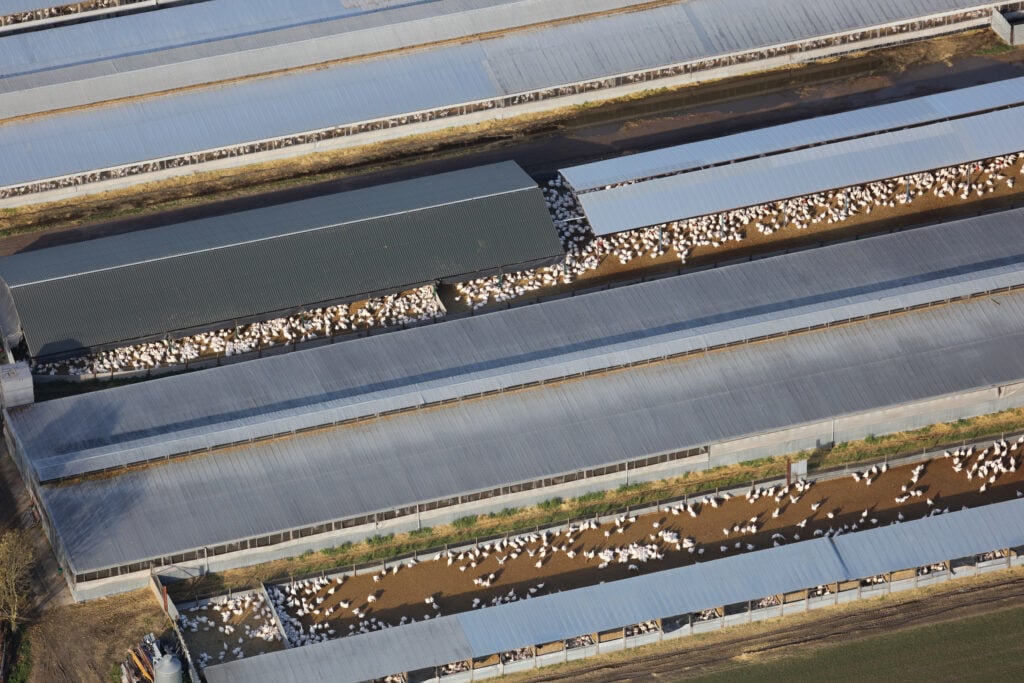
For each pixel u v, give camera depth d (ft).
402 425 496.23
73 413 505.25
